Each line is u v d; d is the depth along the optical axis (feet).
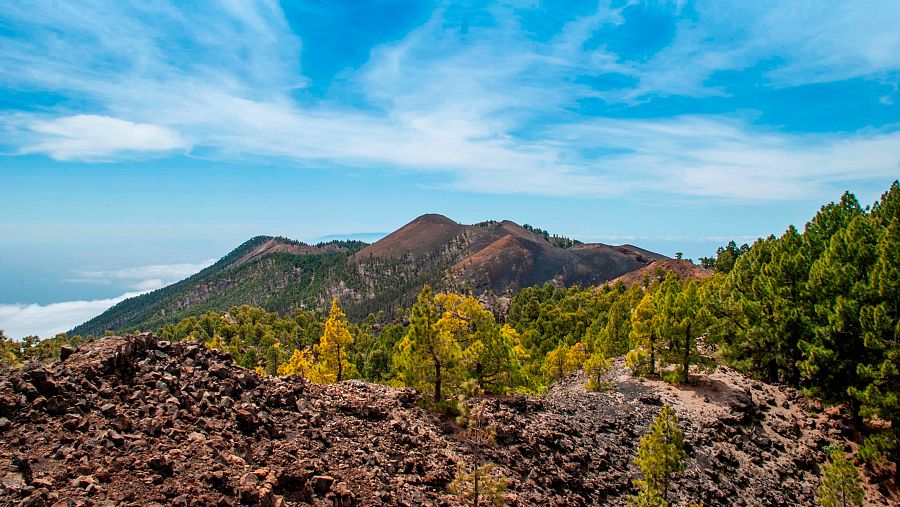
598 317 317.42
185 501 39.78
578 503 80.89
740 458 114.01
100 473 40.24
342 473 56.49
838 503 91.76
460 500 62.34
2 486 35.76
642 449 82.94
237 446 51.49
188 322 589.73
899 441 110.42
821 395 132.36
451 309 121.90
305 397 75.10
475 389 91.76
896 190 167.22
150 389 57.26
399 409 85.05
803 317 143.74
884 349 116.57
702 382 149.48
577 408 126.21
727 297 181.57
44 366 54.60
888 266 120.78
